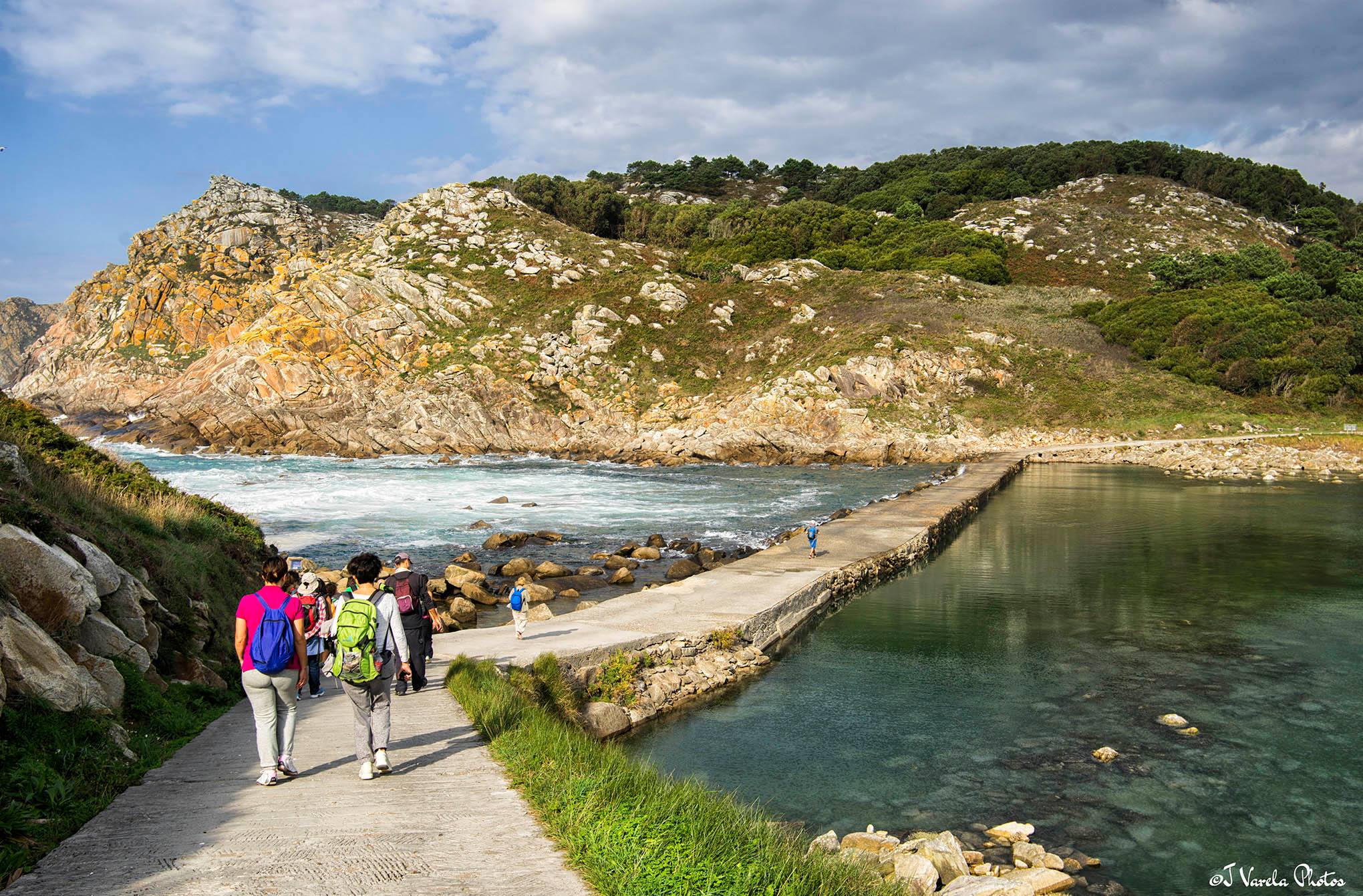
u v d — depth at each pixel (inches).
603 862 193.3
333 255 3727.9
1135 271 3823.8
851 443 2331.4
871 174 5733.3
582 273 3260.3
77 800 231.1
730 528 1238.3
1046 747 436.5
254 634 257.1
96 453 660.1
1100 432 2367.1
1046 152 5452.8
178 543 551.2
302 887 178.2
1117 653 609.3
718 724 483.5
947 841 316.5
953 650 627.2
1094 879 302.8
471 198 3782.0
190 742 315.0
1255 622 688.4
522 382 2637.8
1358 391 2501.2
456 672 425.1
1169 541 1080.8
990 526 1246.3
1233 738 444.8
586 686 508.7
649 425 2503.7
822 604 769.6
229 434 2406.5
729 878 194.4
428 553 1029.2
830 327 2797.7
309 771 274.4
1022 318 2903.5
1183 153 5383.9
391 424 2440.9
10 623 275.9
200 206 5118.1
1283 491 1571.1
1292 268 3518.7
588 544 1111.6
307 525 1214.3
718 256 3678.6
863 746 442.6
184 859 194.2
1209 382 2561.5
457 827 220.5
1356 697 509.0
